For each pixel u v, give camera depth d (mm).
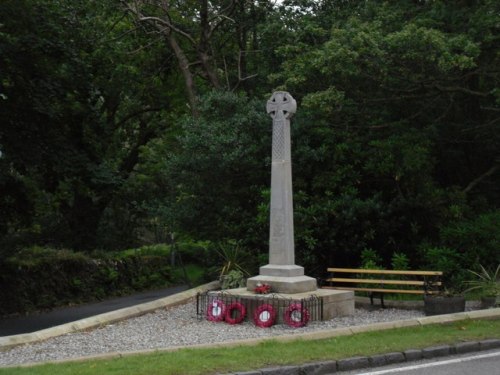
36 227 31078
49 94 20344
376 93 19734
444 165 22297
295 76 18969
